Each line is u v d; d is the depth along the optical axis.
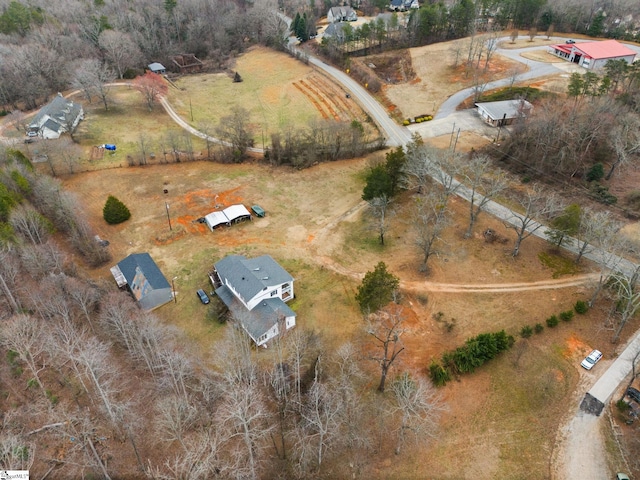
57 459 39.69
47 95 121.38
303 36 157.50
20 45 132.38
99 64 121.62
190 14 165.00
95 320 53.38
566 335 53.50
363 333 54.94
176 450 41.25
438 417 45.88
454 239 68.75
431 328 55.31
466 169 83.25
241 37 165.88
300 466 41.19
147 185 84.81
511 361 50.97
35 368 45.00
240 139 93.81
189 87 133.12
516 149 83.94
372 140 97.62
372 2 175.88
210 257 67.38
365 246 69.19
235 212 74.19
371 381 49.44
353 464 42.31
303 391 47.53
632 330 53.34
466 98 112.25
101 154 94.88
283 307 55.91
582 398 47.03
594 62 114.56
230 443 41.69
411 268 64.19
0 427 41.38
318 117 114.12
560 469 41.75
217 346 51.62
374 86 122.00
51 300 50.47
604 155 78.81
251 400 39.97
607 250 57.72
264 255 65.75
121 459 40.78
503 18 146.62
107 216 73.44
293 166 90.69
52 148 85.81
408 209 76.00
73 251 67.94
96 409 43.78
